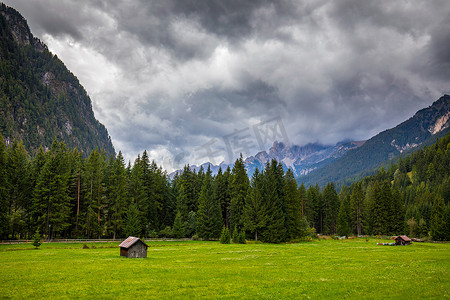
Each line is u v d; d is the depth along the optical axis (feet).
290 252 174.91
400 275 95.81
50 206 239.09
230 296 72.59
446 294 70.49
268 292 76.18
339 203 420.36
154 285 83.92
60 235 266.98
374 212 362.12
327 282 86.89
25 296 71.61
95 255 155.84
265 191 277.64
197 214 319.06
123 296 72.64
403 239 239.71
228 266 120.37
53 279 90.27
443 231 322.75
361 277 93.81
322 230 408.26
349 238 323.78
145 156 320.29
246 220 273.95
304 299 69.72
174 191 360.69
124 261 132.98
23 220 236.02
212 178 375.04
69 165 272.92
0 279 89.66
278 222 265.13
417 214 409.28
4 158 224.33
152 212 314.14
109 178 287.28
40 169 257.55
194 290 78.43
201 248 201.46
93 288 79.82
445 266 115.03
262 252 174.70
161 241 273.95
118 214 269.23
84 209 268.62
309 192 396.37
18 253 160.45
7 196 227.81
